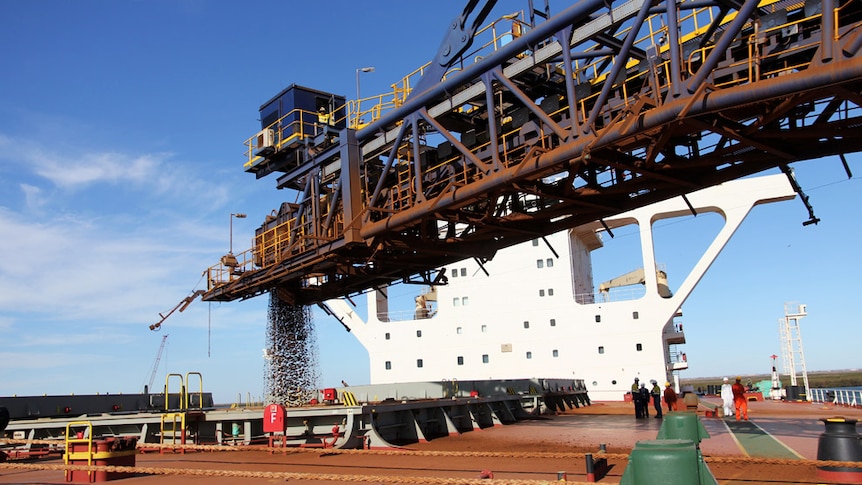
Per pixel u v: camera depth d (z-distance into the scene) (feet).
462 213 63.52
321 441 62.75
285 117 86.48
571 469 43.57
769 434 64.08
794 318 206.59
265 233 92.17
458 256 78.02
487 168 56.95
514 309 154.30
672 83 44.88
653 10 47.88
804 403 148.46
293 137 83.61
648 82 50.96
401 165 75.25
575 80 61.26
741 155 53.72
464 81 59.06
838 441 36.86
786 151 50.16
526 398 104.32
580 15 50.14
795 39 45.83
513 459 50.96
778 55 44.86
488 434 75.05
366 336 166.91
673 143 54.90
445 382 89.86
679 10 47.01
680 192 59.06
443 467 47.21
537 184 58.44
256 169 93.50
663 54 53.57
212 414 68.39
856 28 38.58
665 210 143.43
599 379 144.46
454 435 74.84
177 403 115.34
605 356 144.87
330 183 85.76
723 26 51.21
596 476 37.37
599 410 120.78
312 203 79.71
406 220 64.39
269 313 101.60
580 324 148.25
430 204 61.05
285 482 43.68
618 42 54.54
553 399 115.96
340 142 72.95
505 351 152.97
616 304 146.20
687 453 16.94
